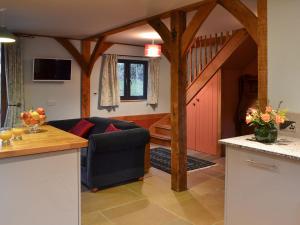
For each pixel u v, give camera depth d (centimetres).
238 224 246
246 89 598
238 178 243
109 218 316
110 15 416
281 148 223
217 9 391
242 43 504
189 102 637
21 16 427
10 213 225
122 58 718
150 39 640
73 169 254
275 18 271
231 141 251
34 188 234
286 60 265
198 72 628
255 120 249
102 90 682
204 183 426
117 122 485
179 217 318
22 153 222
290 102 265
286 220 212
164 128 714
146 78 766
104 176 399
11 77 554
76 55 632
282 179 213
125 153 417
